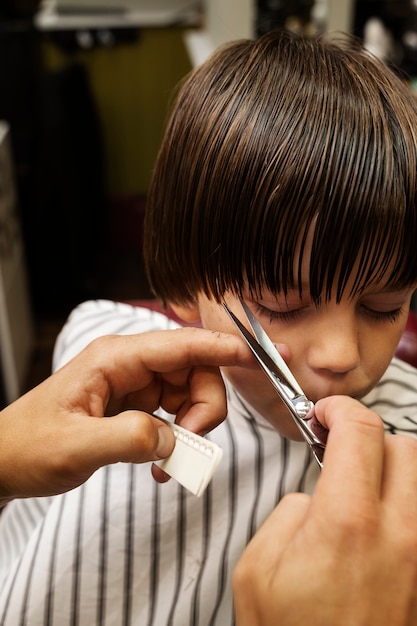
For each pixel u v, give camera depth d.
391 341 0.52
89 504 0.62
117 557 0.62
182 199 0.55
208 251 0.52
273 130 0.47
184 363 0.50
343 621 0.35
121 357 0.50
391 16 1.75
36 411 0.49
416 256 0.47
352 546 0.35
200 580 0.62
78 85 2.12
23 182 1.92
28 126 1.86
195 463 0.43
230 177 0.49
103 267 2.44
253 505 0.62
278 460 0.62
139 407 0.55
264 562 0.38
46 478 0.48
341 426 0.39
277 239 0.46
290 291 0.48
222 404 0.52
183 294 0.61
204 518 0.62
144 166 2.61
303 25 1.43
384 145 0.46
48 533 0.62
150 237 0.64
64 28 2.29
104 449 0.45
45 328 2.08
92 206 2.26
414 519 0.36
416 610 0.35
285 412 0.56
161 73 2.42
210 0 1.86
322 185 0.45
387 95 0.49
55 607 0.61
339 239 0.45
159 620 0.63
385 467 0.38
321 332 0.48
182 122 0.55
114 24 2.30
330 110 0.47
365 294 0.48
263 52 0.54
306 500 0.41
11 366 1.65
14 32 1.76
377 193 0.45
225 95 0.52
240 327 0.49
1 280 1.56
